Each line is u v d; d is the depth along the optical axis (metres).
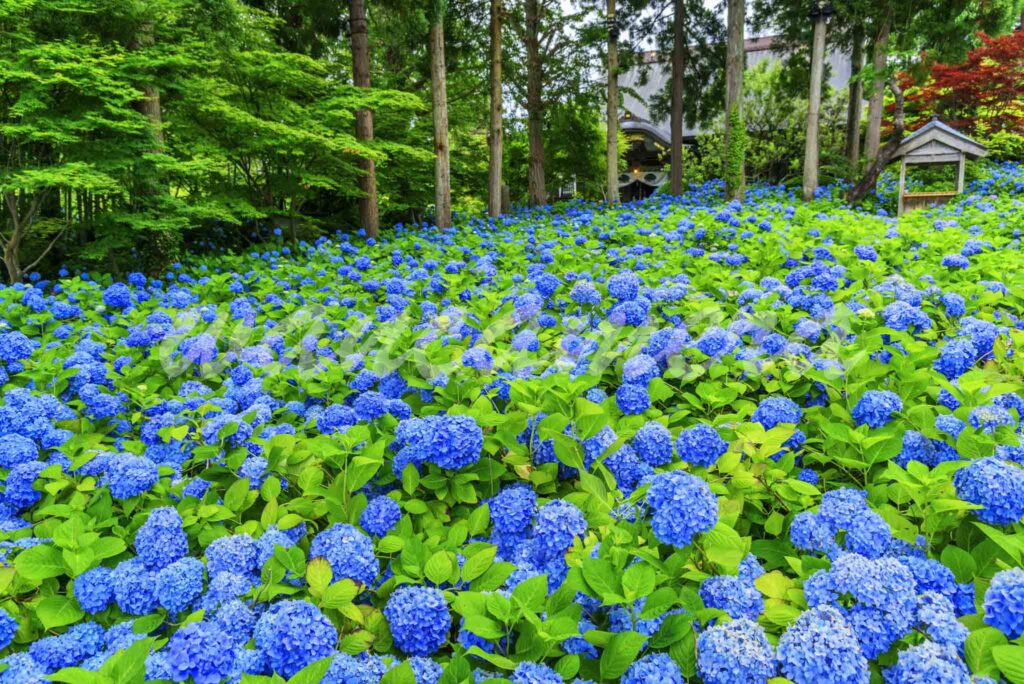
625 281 4.50
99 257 8.76
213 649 1.48
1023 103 21.41
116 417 3.36
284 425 2.73
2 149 8.39
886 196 16.70
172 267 9.41
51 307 5.79
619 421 2.52
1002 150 20.92
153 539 1.96
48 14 8.45
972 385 2.36
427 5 14.82
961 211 11.32
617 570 1.58
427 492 2.31
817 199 16.75
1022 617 1.42
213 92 11.33
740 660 1.37
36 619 1.88
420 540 1.95
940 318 4.10
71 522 1.99
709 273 5.39
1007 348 3.26
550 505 1.90
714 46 23.12
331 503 2.10
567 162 25.36
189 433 2.79
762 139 28.97
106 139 8.88
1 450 2.56
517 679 1.40
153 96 9.36
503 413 2.58
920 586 1.62
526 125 24.91
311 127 12.15
